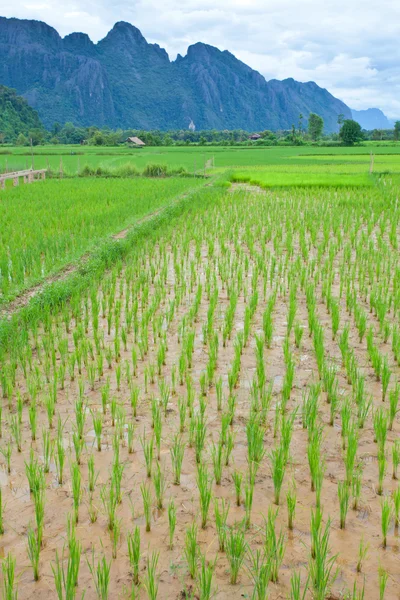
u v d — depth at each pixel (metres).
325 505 3.93
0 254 11.05
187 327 7.75
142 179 34.88
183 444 4.68
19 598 3.17
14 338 6.56
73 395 5.68
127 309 7.91
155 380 6.06
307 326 7.80
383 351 6.86
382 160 52.03
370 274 9.94
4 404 5.48
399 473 4.31
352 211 18.25
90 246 11.96
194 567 3.25
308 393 5.66
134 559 3.25
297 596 2.92
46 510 3.90
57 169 41.12
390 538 3.60
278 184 27.36
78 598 3.14
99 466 4.42
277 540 3.55
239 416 5.24
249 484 4.18
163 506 3.93
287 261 11.22
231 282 10.09
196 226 15.74
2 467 4.43
